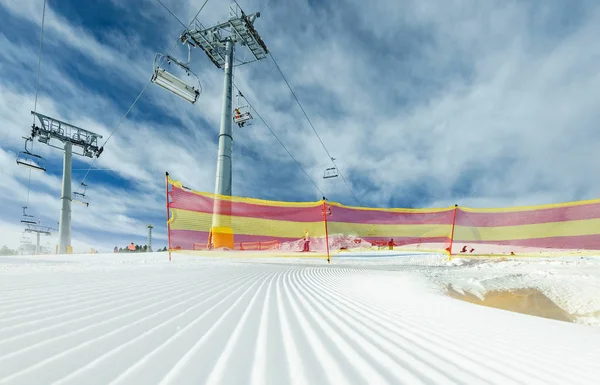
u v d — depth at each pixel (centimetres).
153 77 1869
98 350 115
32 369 93
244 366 105
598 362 133
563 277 628
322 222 1656
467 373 114
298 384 92
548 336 179
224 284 376
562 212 1401
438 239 1655
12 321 151
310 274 666
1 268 538
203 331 151
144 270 546
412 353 135
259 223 1580
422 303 293
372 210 1572
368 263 1282
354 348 137
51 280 336
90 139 2884
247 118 2284
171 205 1297
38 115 2545
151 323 161
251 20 2100
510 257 1301
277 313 209
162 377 92
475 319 224
